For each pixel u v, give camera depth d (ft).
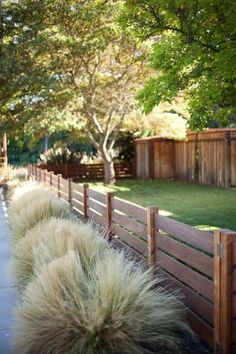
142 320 9.43
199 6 17.11
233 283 8.65
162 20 18.78
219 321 9.01
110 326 9.22
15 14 42.39
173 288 11.60
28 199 26.00
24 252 14.53
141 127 55.36
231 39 17.90
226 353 8.77
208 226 23.97
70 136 66.13
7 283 15.01
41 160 72.28
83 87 48.80
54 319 9.45
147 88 20.36
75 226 15.31
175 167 60.39
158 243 12.68
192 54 18.37
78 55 42.96
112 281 9.79
